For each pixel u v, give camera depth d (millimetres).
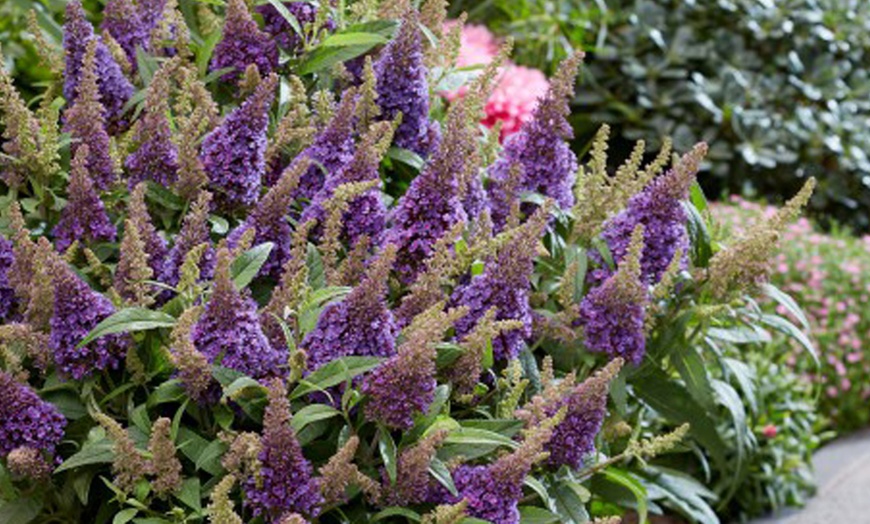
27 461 2344
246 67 3240
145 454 2314
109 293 2613
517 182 3049
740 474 4078
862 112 8969
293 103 3090
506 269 2666
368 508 2479
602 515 3756
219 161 2816
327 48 3314
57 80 3332
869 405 6555
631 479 3318
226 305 2402
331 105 3146
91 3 5047
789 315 6348
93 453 2355
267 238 2713
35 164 2887
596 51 8273
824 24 8930
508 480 2398
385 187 3396
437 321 2338
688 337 3410
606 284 3000
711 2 8648
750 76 8570
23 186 2988
